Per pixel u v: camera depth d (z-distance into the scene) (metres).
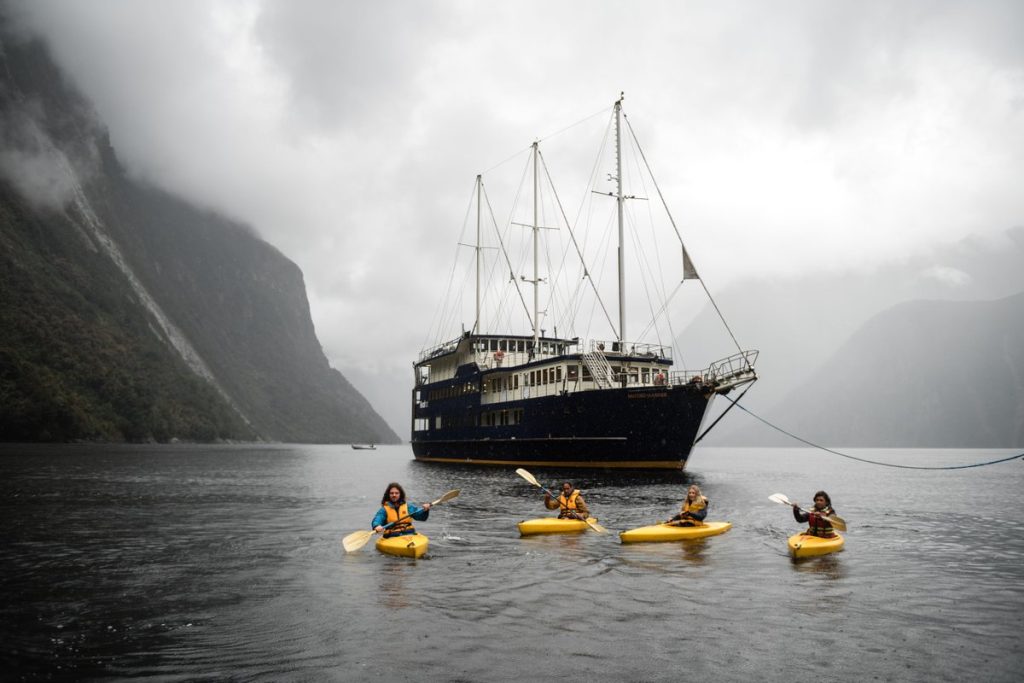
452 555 16.64
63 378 146.62
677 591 12.98
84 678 8.49
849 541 19.28
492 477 47.47
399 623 10.83
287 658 9.23
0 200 186.12
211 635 10.23
